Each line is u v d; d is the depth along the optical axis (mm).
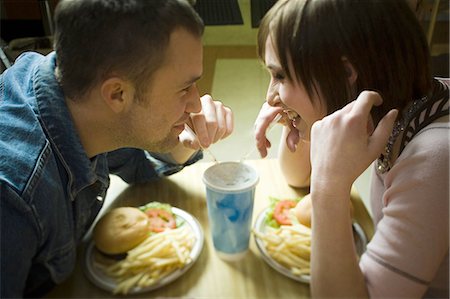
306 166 1002
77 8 695
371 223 929
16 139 702
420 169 625
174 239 812
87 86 728
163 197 1017
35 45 1577
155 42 694
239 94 1518
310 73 702
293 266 795
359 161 671
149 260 777
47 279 753
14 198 646
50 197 696
